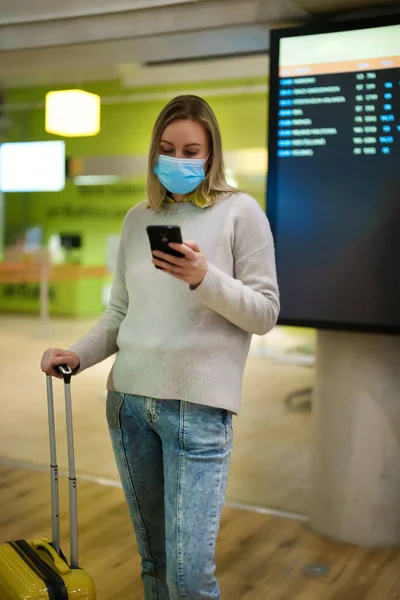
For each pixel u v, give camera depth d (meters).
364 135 2.78
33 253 9.31
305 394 5.78
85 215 11.02
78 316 11.07
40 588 1.61
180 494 1.63
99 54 3.79
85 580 1.68
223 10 3.07
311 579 2.68
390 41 2.70
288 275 2.94
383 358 2.94
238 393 1.69
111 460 4.11
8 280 9.16
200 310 1.66
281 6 2.88
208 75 8.52
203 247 1.67
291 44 2.87
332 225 2.86
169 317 1.67
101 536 3.05
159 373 1.65
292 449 4.38
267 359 7.48
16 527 3.12
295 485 3.74
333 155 2.83
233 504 3.46
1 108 10.47
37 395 5.70
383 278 2.79
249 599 2.51
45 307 9.30
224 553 2.90
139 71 8.20
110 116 10.41
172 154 1.69
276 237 2.95
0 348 8.01
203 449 1.64
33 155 10.55
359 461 3.00
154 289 1.71
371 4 2.82
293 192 2.92
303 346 8.31
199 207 1.71
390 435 2.96
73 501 1.76
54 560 1.74
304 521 3.26
